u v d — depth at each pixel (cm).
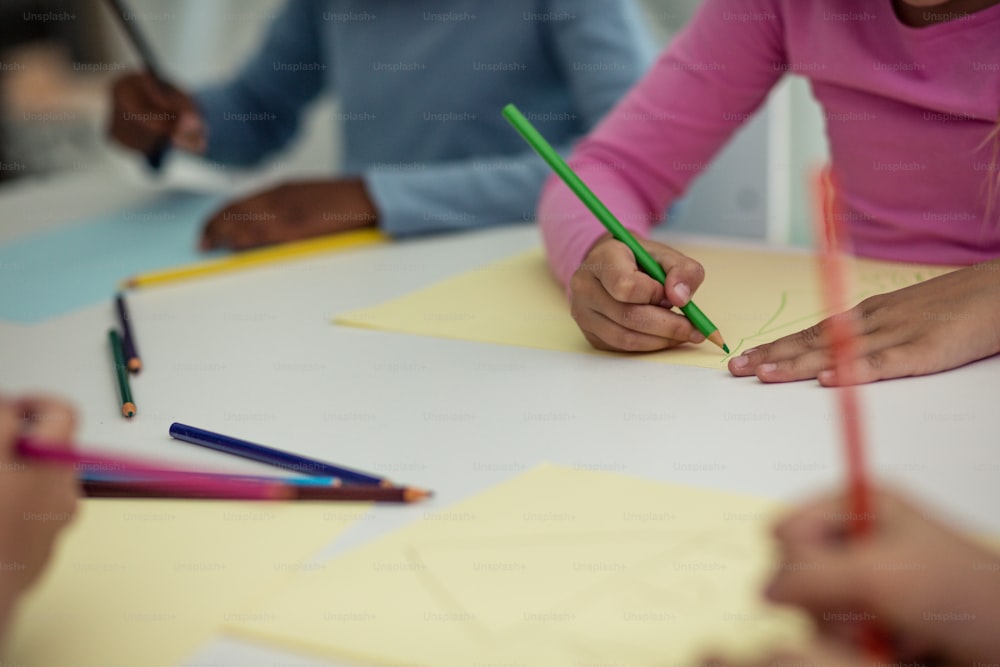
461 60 131
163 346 77
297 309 86
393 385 65
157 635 37
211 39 184
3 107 187
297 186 115
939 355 59
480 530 44
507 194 113
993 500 44
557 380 64
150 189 138
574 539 43
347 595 39
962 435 51
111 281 98
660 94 95
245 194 131
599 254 69
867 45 83
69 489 39
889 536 31
